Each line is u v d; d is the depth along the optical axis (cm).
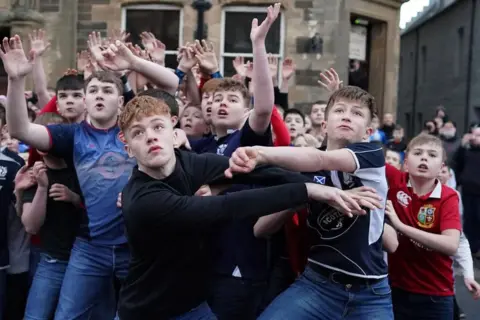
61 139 395
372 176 312
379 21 1359
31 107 768
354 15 1289
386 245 363
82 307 398
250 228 397
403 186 418
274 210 277
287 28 1198
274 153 287
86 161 392
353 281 321
